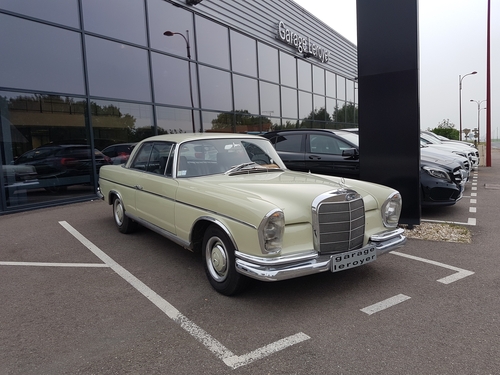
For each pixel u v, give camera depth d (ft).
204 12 37.22
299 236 10.49
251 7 43.75
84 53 27.68
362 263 11.14
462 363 7.99
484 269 13.44
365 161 19.19
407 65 17.62
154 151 16.10
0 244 17.52
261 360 8.24
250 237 10.02
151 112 32.60
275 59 48.78
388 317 10.08
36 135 25.41
